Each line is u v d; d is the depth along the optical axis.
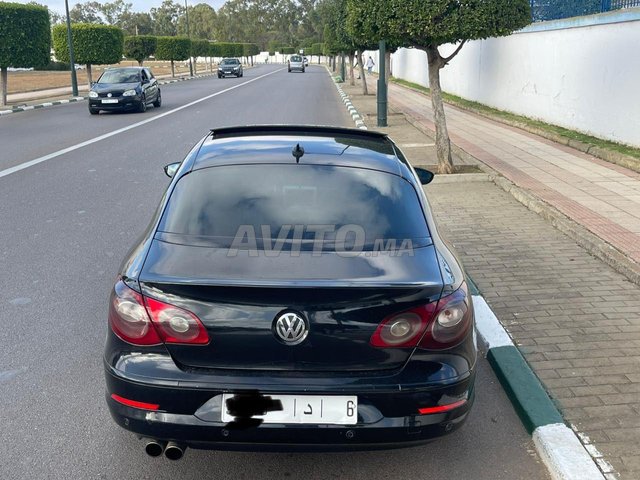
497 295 5.31
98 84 21.81
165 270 2.86
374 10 8.99
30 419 3.66
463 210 8.08
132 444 3.44
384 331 2.71
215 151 3.72
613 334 4.58
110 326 2.91
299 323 2.66
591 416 3.57
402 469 3.25
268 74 56.16
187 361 2.74
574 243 6.65
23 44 23.95
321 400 2.70
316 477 3.18
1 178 10.36
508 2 8.90
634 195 8.26
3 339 4.67
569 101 13.50
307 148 3.73
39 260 6.39
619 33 11.23
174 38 51.12
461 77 23.28
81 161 11.96
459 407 2.82
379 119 17.03
